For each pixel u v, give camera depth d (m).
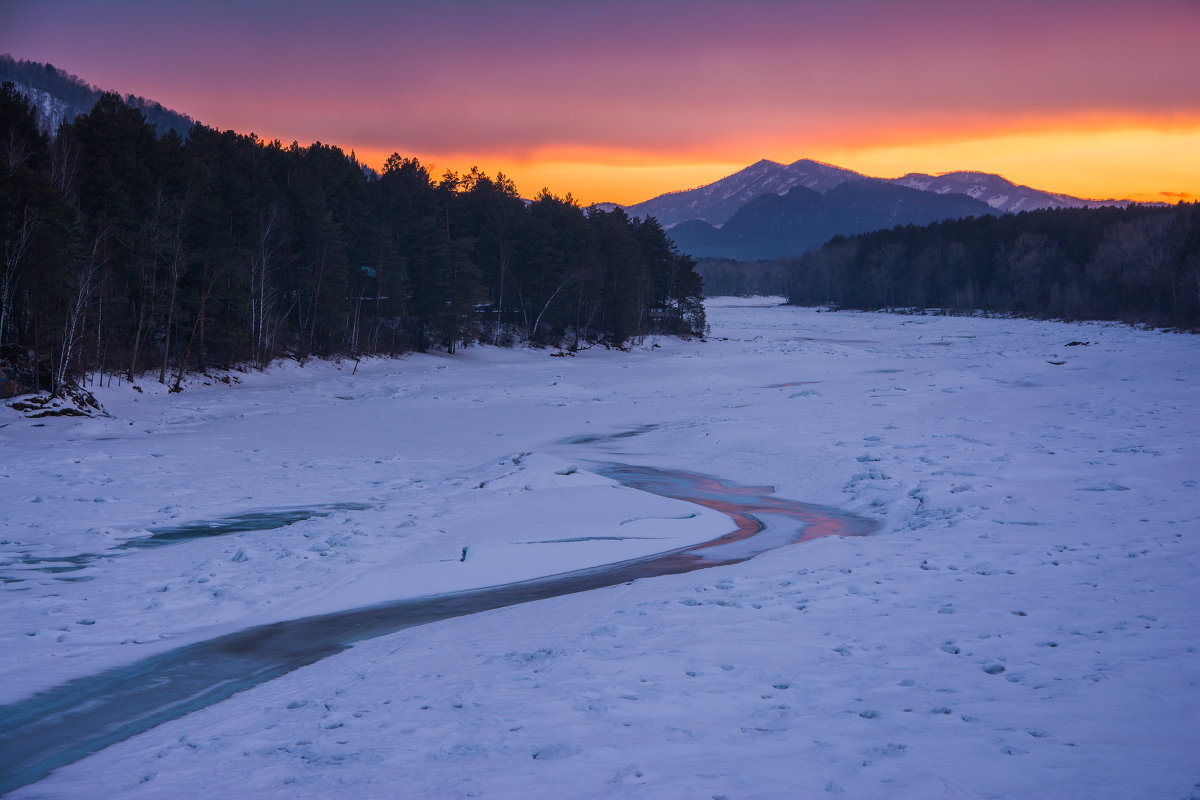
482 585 15.82
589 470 30.41
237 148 80.38
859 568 14.49
